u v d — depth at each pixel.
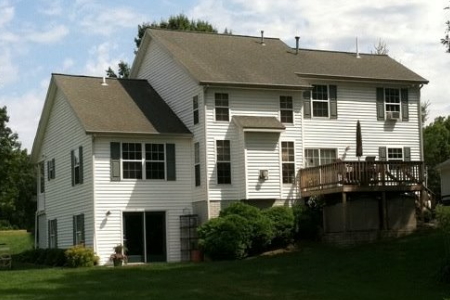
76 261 31.44
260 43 40.22
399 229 32.88
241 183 33.75
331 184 32.44
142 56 39.50
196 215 33.91
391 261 26.58
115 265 31.22
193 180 34.50
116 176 33.16
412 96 39.44
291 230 32.41
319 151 36.50
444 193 39.75
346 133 37.28
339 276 24.89
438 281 23.17
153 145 34.06
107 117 34.12
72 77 37.34
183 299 21.02
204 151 33.56
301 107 35.72
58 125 37.91
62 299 20.92
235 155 34.00
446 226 24.70
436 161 65.19
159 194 33.91
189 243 33.78
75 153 35.38
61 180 37.56
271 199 34.09
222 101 34.09
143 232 33.56
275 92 35.22
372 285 23.25
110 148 33.19
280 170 34.47
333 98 37.25
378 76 38.19
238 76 34.62
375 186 32.28
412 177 33.25
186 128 34.94
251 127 33.59
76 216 35.22
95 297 21.28
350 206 32.22
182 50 36.88
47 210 40.00
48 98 38.25
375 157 37.72
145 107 36.16
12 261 38.22
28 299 20.98
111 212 32.91
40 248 39.47
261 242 31.47
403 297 21.12
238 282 24.19
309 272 25.78
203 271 26.84
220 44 38.81
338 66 38.72
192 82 34.69
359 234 31.95
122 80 38.38
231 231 30.80
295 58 38.88
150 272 26.94
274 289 22.81
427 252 27.33
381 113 38.41
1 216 81.69
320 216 33.47
